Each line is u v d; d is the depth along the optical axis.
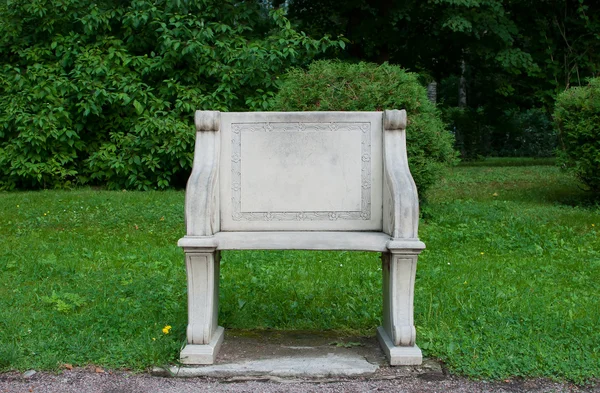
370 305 4.63
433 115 8.28
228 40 11.00
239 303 4.54
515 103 20.36
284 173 3.76
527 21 16.03
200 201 3.42
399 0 15.44
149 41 11.35
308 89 7.71
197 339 3.47
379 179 3.77
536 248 6.61
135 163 10.77
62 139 10.79
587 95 9.30
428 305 4.48
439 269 5.64
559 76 15.88
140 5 10.77
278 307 4.54
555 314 4.24
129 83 10.79
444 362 3.50
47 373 3.30
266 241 3.46
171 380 3.28
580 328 3.94
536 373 3.32
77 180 11.27
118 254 6.12
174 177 11.40
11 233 7.24
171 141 10.65
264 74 10.79
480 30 15.24
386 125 3.70
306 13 16.88
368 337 3.98
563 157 9.70
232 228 3.75
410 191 3.43
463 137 20.66
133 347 3.56
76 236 7.03
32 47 11.22
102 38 11.12
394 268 3.45
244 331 4.09
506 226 7.75
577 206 9.27
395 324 3.48
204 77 11.33
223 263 5.88
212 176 3.51
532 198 10.11
